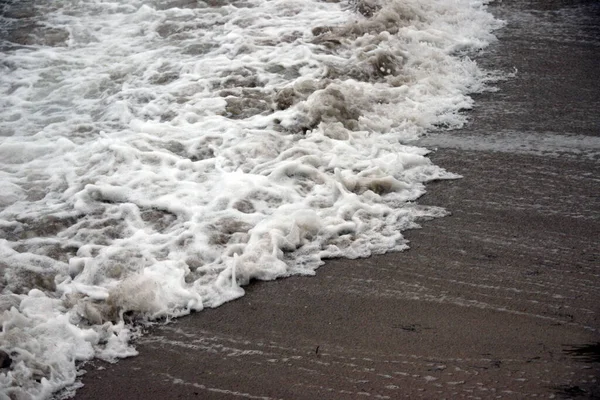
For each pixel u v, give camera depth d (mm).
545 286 4848
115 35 8969
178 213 5617
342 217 5555
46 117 7156
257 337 4496
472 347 4344
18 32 9117
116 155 6297
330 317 4641
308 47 8375
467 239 5340
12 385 4074
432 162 6328
